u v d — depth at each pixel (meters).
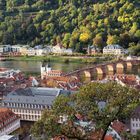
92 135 104.00
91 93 100.38
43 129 101.81
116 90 101.00
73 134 103.19
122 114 100.00
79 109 101.12
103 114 100.50
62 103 102.44
